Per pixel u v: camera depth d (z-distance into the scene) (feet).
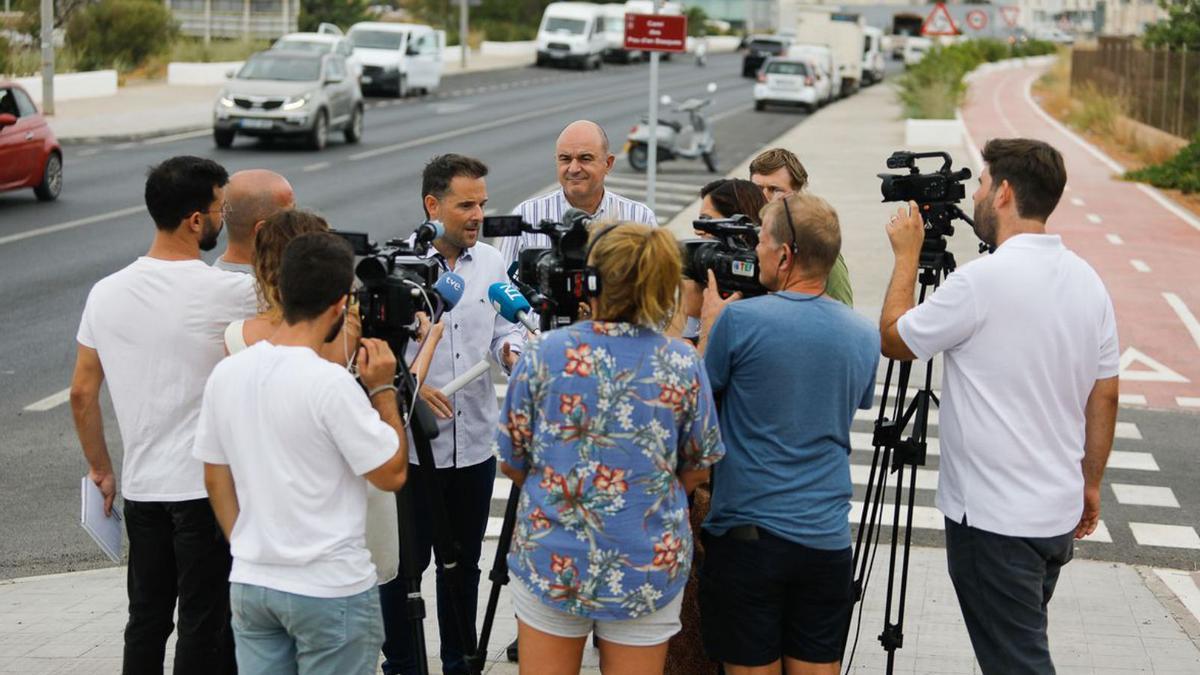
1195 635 22.61
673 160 100.22
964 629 22.47
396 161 93.56
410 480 18.88
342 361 15.47
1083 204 80.89
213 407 14.16
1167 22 119.75
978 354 15.67
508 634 21.89
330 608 13.96
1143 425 37.60
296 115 95.76
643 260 13.71
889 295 16.55
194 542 16.47
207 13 180.34
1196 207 81.56
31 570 25.64
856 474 32.60
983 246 17.12
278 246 15.14
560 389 13.82
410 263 15.92
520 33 242.17
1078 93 156.15
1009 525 15.61
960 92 153.48
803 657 15.72
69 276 52.37
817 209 15.28
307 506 13.91
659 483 13.98
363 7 222.28
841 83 184.96
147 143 98.43
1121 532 28.96
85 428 16.99
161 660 17.21
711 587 15.62
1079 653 21.66
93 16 146.00
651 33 49.93
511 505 16.39
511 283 18.69
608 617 13.96
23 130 67.46
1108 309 16.03
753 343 15.11
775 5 338.75
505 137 111.34
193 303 16.24
